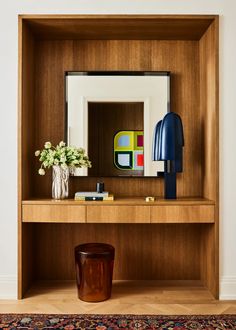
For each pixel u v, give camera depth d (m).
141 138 3.70
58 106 3.71
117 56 3.71
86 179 3.71
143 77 3.69
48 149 3.45
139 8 3.26
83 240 3.71
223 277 3.26
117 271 3.71
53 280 3.72
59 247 3.71
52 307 3.05
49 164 3.38
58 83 3.71
